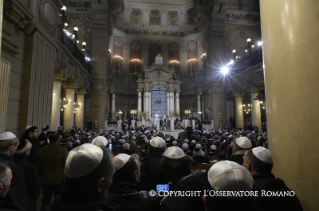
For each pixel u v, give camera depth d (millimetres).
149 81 30906
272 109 2424
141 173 3119
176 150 2359
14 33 7203
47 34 9039
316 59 1972
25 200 2740
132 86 32750
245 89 22656
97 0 24203
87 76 22109
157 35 33938
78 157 1273
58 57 12461
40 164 4203
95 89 24109
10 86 7062
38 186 3344
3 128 6469
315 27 2004
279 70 2299
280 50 2297
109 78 29250
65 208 1208
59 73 13188
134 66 33188
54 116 13539
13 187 2627
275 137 2359
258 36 28953
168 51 34000
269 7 2520
